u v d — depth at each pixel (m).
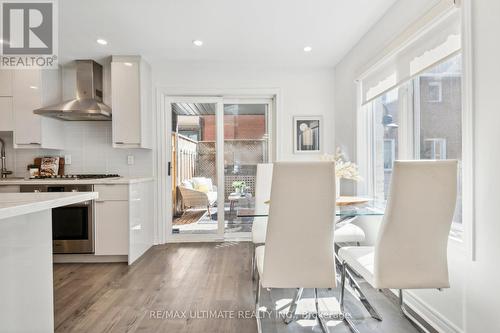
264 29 2.94
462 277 1.67
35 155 3.76
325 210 1.57
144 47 3.34
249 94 3.99
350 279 2.31
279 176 1.54
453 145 1.89
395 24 2.45
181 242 4.02
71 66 3.80
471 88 1.56
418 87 2.25
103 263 3.20
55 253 3.16
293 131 4.00
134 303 2.22
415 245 1.52
